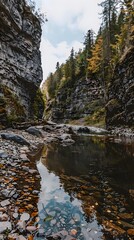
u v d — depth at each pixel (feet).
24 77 90.02
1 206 13.29
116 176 21.85
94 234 11.38
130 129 74.08
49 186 18.07
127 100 80.28
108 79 139.13
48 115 260.21
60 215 13.16
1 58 72.59
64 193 16.83
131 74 82.28
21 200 14.69
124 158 30.68
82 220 12.79
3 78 72.23
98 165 26.35
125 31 115.24
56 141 48.65
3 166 21.34
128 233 11.60
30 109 106.01
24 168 21.97
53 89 305.94
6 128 55.52
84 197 16.30
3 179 17.93
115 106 89.92
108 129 93.35
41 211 13.46
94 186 18.83
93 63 160.04
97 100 166.09
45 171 22.54
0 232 10.52
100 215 13.53
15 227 11.22
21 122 70.38
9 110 62.08
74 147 41.14
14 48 82.79
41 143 43.34
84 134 74.95
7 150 28.35
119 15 159.94
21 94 90.17
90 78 184.85
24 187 17.13
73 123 164.76
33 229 11.29
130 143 49.32
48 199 15.42
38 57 105.40
